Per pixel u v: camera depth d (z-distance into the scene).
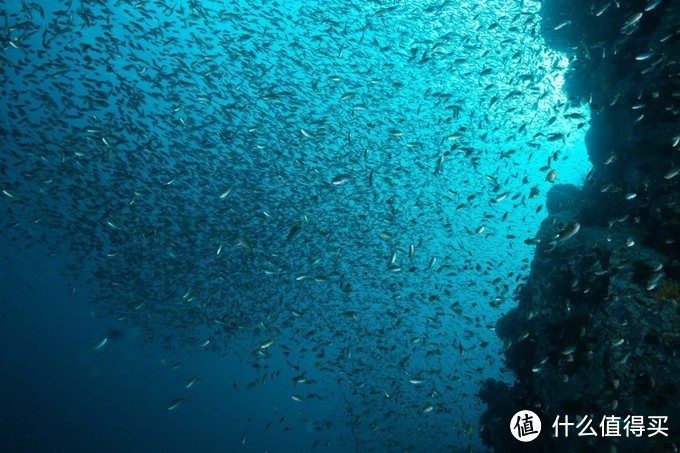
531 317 7.20
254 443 36.94
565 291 6.96
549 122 7.90
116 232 12.74
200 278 14.12
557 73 9.49
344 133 12.91
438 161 7.79
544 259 7.95
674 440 4.36
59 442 33.00
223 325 10.20
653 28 8.16
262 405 44.75
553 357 6.41
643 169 7.23
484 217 10.10
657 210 6.00
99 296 17.47
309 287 13.30
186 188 13.93
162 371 42.44
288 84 12.69
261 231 12.48
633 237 6.52
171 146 12.28
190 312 14.69
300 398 8.68
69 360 40.62
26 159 11.08
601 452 5.04
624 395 4.94
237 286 13.85
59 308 38.50
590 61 9.87
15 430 32.75
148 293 16.25
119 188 12.57
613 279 5.80
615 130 8.88
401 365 9.20
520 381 8.76
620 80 8.47
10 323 40.31
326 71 12.20
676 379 4.55
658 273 5.27
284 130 12.28
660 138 6.84
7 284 36.94
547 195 11.54
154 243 13.62
